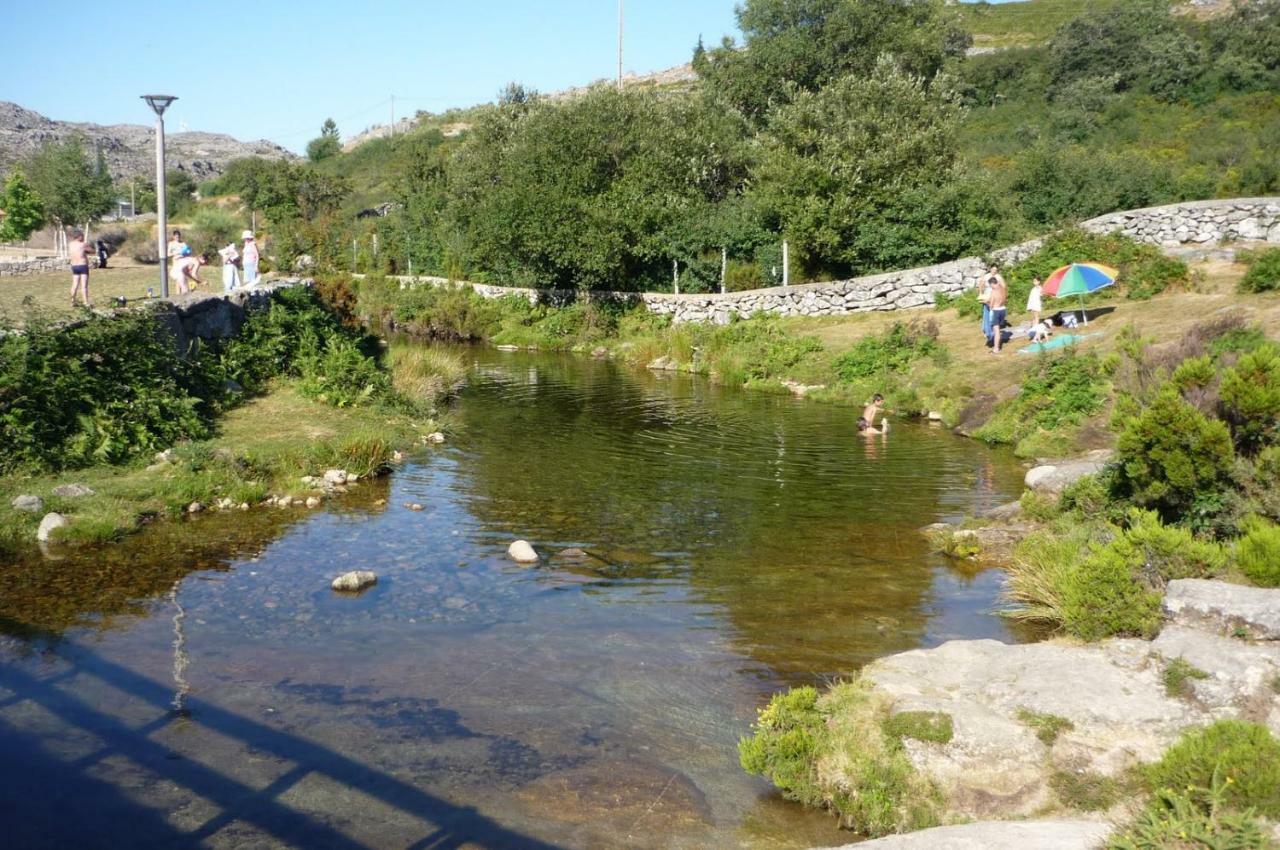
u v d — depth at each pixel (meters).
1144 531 8.02
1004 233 27.19
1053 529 10.47
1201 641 6.50
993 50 65.19
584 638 8.26
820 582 9.73
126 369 14.04
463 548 10.75
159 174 17.23
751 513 12.27
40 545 10.29
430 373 22.52
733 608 9.00
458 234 41.72
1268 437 9.37
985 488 13.45
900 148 28.92
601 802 5.77
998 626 8.55
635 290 33.22
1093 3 76.00
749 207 31.34
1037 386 17.02
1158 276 21.69
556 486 13.64
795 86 41.84
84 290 18.67
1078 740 5.77
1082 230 24.12
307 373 18.36
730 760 6.31
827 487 13.60
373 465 14.05
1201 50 49.19
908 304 26.27
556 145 33.69
